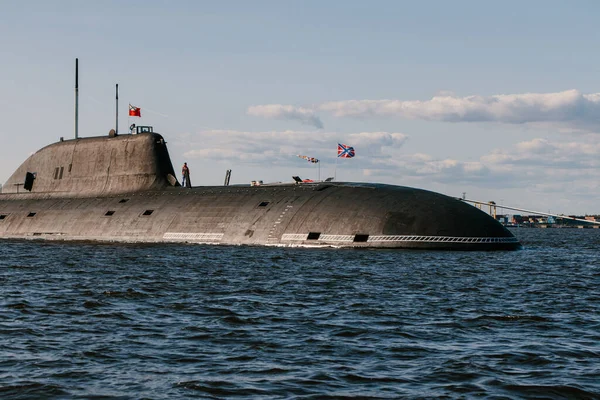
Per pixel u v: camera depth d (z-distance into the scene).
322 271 42.16
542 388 18.95
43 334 24.73
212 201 66.19
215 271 42.41
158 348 22.86
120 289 34.84
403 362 21.39
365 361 21.48
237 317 27.52
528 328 26.02
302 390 18.72
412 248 54.56
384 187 61.22
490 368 20.75
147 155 71.69
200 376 19.83
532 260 51.12
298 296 32.84
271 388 18.86
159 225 65.81
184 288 35.38
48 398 18.08
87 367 20.70
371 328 25.80
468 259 49.38
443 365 21.03
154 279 38.81
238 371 20.34
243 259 49.03
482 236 56.44
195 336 24.48
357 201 58.78
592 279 40.41
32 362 21.17
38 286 36.09
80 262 48.25
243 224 61.81
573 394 18.58
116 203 70.81
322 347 23.05
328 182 64.81
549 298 33.00
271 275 40.38
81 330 25.39
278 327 25.92
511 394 18.53
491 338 24.42
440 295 33.44
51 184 77.75
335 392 18.59
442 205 57.38
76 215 71.69
